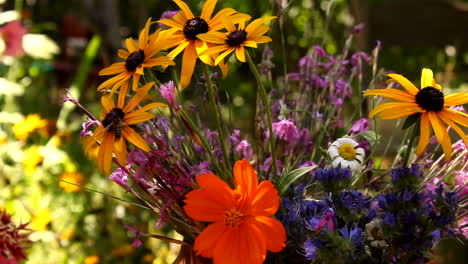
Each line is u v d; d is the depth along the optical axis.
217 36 0.67
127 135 0.65
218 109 0.77
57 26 2.68
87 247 1.39
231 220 0.65
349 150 0.69
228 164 0.69
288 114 0.77
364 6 1.40
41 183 1.53
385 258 0.65
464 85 2.41
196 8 1.23
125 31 2.24
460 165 0.74
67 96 0.71
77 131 2.02
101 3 2.02
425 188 0.70
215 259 0.64
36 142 1.81
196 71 0.80
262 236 0.64
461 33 2.21
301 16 1.31
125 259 1.37
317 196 0.74
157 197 0.71
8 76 2.23
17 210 1.45
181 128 0.76
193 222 0.70
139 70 0.66
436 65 2.76
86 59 1.99
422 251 0.65
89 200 1.48
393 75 0.67
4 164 1.58
